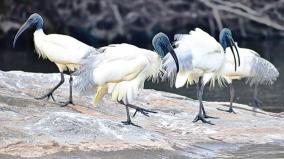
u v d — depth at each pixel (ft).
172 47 45.91
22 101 45.19
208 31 148.56
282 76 89.81
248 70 52.34
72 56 46.39
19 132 38.63
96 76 41.45
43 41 47.78
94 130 39.81
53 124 39.83
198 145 41.42
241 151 40.65
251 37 150.61
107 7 139.95
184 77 47.34
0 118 40.81
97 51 44.37
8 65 111.14
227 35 51.26
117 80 41.81
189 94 75.05
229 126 45.98
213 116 49.03
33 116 41.60
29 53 133.08
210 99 70.49
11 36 137.69
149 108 49.65
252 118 49.24
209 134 43.91
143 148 38.86
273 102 68.28
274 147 41.81
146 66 42.39
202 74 48.34
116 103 49.78
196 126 45.39
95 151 37.73
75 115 41.22
